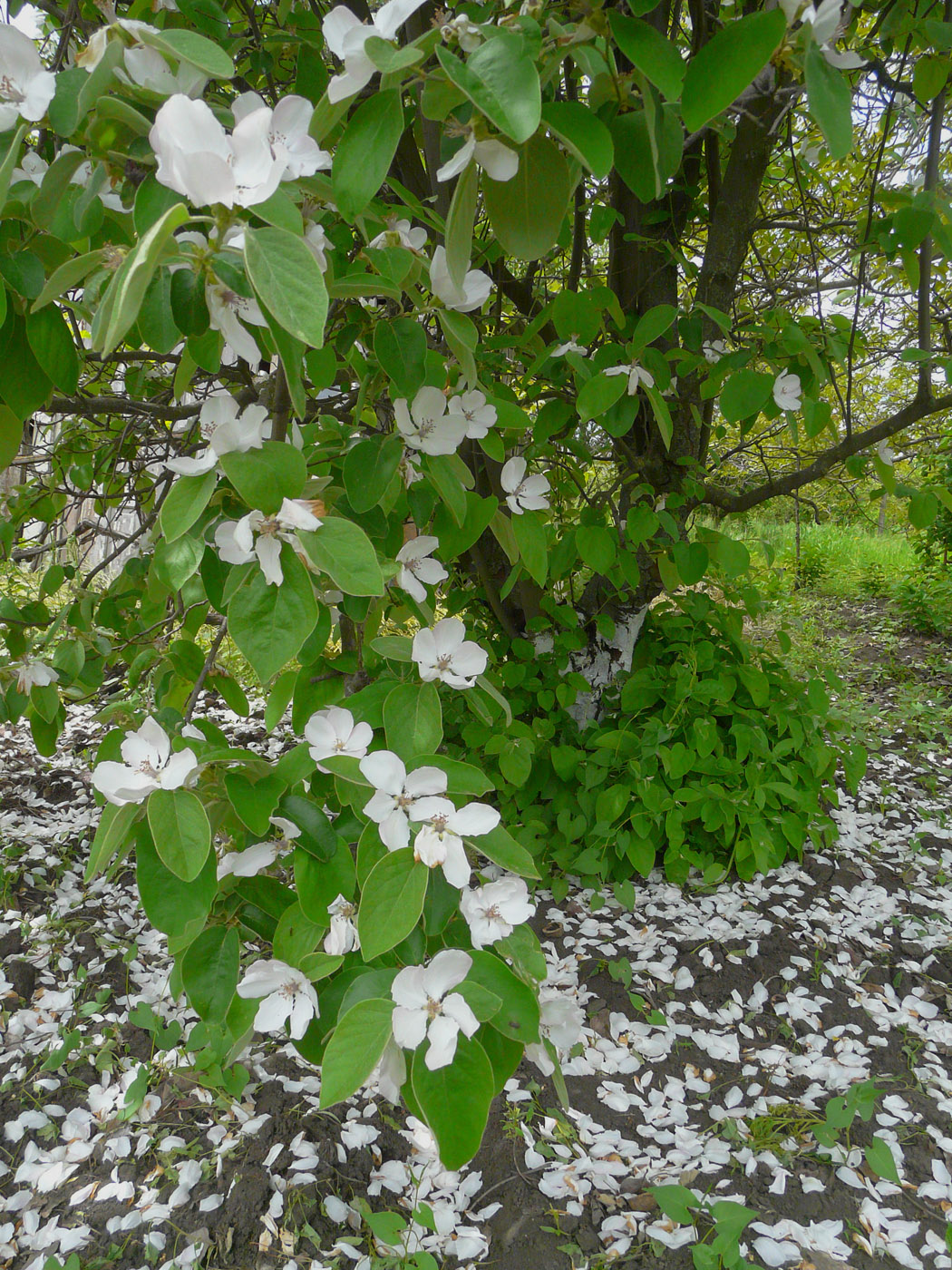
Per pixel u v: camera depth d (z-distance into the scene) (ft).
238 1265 5.15
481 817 3.03
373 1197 5.68
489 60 2.41
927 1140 6.35
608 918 9.14
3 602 6.51
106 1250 5.21
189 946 3.45
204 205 2.43
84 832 10.61
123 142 2.91
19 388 3.25
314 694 4.79
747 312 11.27
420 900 2.90
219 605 3.98
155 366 8.32
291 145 3.04
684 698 9.54
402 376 3.76
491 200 3.04
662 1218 5.57
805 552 32.09
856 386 12.42
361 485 3.94
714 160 9.25
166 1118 6.27
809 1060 7.19
